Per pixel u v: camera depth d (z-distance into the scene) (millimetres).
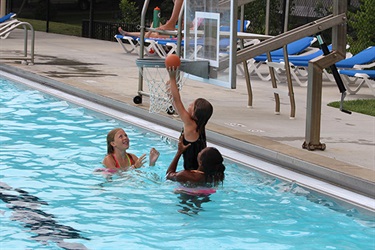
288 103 12922
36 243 5695
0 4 27781
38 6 31078
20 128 10227
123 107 11781
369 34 16938
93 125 10664
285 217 6652
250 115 11422
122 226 6223
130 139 9820
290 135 9766
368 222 6578
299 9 19953
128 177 7770
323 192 7340
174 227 6258
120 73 16062
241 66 17078
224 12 9883
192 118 7621
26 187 7312
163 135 10016
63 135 9875
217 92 14047
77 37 27484
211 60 10328
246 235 6129
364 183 7273
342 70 13984
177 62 7668
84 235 5949
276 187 7602
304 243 5984
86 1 28625
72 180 7605
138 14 26719
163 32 11820
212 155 7438
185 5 11094
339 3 8914
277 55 16469
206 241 5938
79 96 13141
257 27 20672
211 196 7215
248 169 8312
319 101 8750
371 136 9969
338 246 5938
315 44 19500
